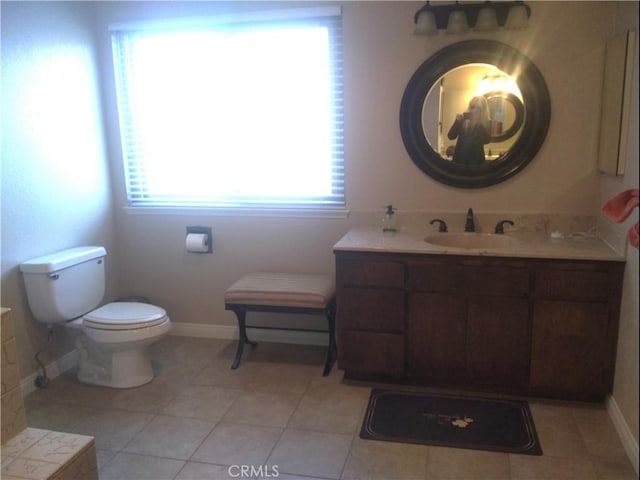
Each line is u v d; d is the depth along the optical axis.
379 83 3.16
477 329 2.74
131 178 3.69
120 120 3.59
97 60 3.50
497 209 3.13
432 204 3.22
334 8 3.12
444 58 3.02
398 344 2.86
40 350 3.07
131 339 2.91
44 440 2.01
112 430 2.59
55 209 3.15
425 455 2.34
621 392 2.47
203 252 3.61
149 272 3.77
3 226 2.80
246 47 3.34
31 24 2.95
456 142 3.10
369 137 3.24
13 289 2.88
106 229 3.64
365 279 2.83
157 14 3.40
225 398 2.88
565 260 2.56
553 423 2.55
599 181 2.97
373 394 2.87
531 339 2.69
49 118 3.09
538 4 2.88
